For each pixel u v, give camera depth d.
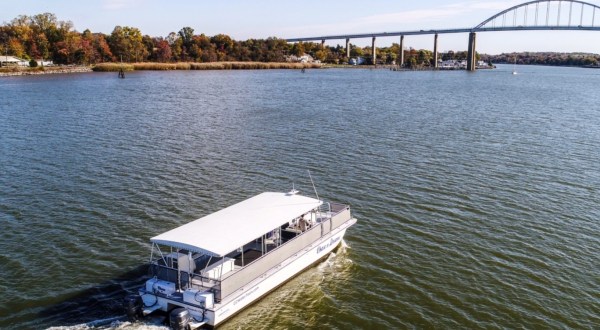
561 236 33.94
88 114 84.94
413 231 34.69
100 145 59.72
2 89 127.81
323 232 31.05
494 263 30.11
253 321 24.58
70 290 26.64
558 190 43.53
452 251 31.67
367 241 33.25
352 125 76.25
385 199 40.94
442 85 174.25
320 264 30.41
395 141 63.78
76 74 197.12
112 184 44.16
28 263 29.39
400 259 30.72
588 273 29.00
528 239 33.44
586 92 150.50
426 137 66.69
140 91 127.62
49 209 37.84
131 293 26.36
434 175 47.78
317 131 70.56
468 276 28.62
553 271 29.19
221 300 23.83
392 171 49.09
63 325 23.59
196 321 23.55
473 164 52.09
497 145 61.78
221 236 25.52
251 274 25.62
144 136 65.69
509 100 119.44
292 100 112.50
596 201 40.75
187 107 96.62
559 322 24.39
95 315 24.45
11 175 46.47
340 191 43.00
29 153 55.12
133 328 23.39
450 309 25.42
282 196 31.62
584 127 76.81
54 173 47.34
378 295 26.83
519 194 42.38
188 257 24.94
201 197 41.09
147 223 35.47
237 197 41.19
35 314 24.45
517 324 24.20
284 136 66.56
